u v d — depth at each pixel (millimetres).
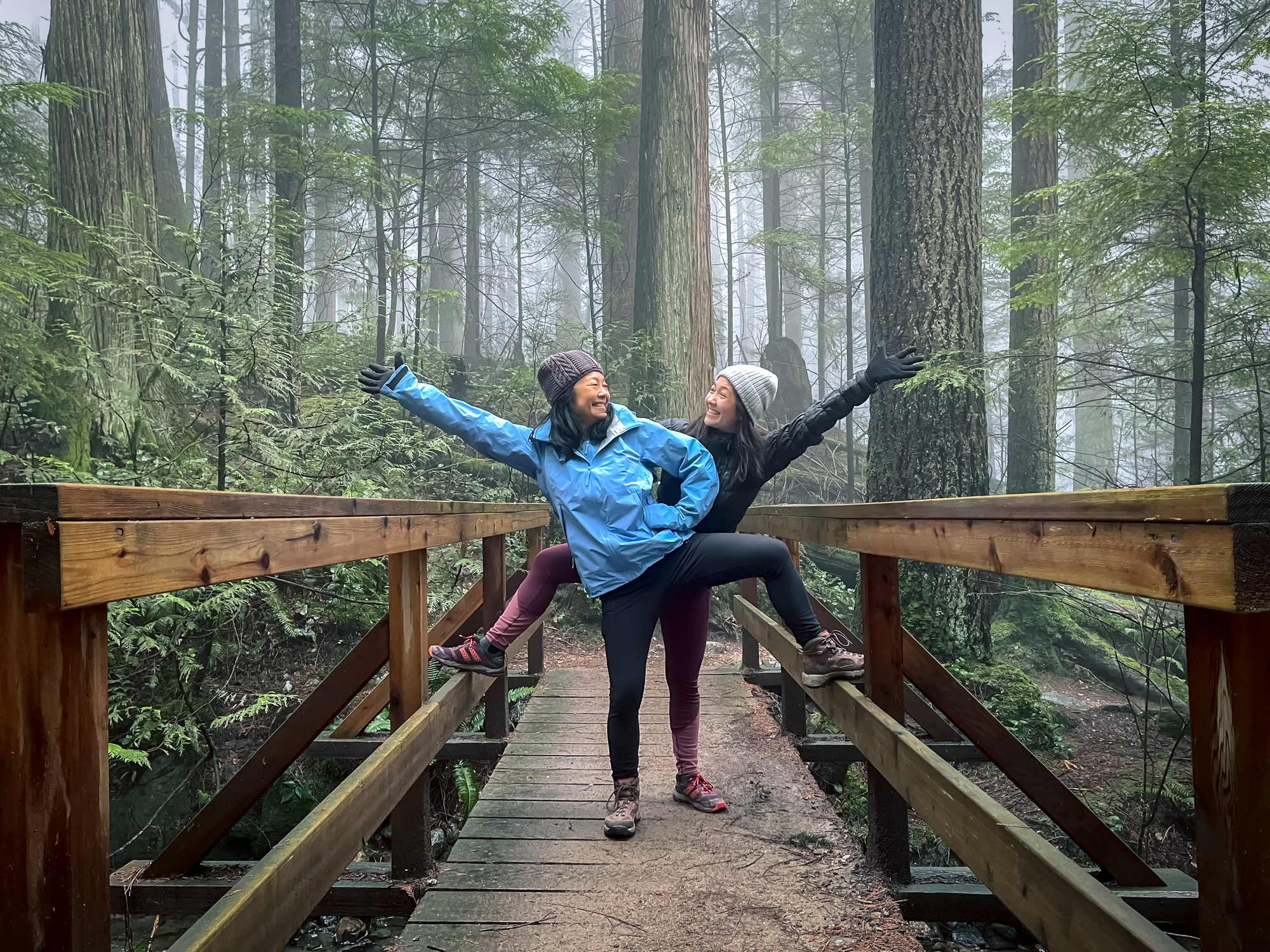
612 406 3047
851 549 2963
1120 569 1225
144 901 3258
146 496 1202
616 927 2508
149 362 5352
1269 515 942
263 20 22578
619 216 15469
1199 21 6664
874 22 7590
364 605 6238
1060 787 3279
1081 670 8500
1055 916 1530
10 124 7980
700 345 9914
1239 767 1045
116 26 7969
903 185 7246
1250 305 7039
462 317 22141
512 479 9586
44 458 5254
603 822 3377
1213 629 1089
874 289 7457
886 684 2873
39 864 1084
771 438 3240
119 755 4566
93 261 7219
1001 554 1683
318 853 1872
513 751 4430
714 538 3018
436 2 11469
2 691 1086
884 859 2883
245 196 10062
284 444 5695
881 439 7262
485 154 19375
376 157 11461
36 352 6316
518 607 3365
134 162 8047
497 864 2971
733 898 2695
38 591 1001
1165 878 3287
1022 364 9984
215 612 5102
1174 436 11727
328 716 3252
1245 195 5965
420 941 2430
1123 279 6945
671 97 9914
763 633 4902
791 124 22328
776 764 4137
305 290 6133
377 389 3006
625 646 3041
